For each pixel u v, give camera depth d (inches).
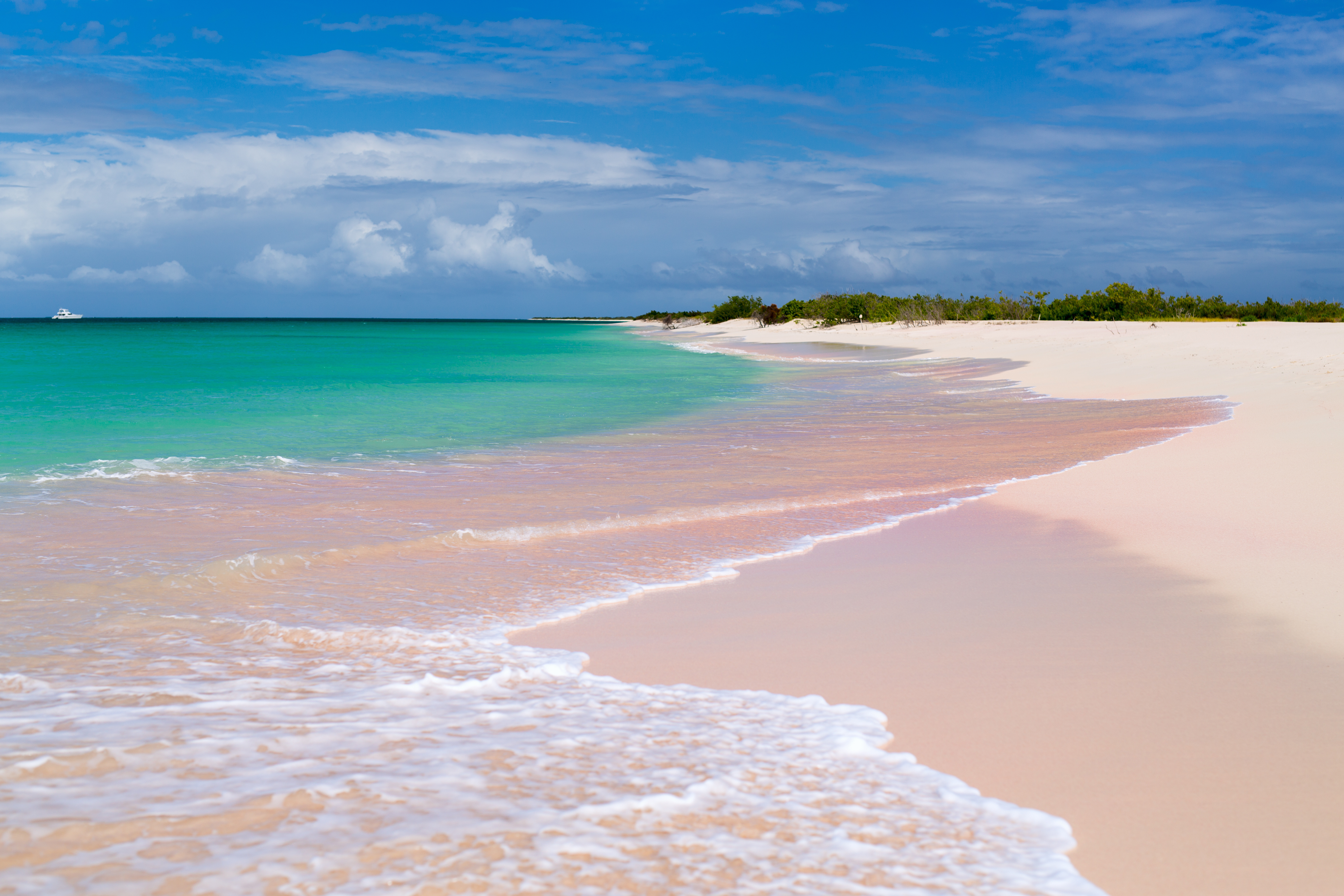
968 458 491.8
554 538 320.5
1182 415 617.3
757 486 421.1
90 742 146.9
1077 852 120.8
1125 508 344.5
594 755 147.5
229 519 347.3
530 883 107.7
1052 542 303.9
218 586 255.1
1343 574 242.7
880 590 254.7
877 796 135.0
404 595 249.8
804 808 130.3
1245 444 454.6
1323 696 172.7
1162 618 221.1
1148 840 124.0
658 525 341.7
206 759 141.3
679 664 197.9
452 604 242.8
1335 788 138.3
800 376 1216.2
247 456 517.3
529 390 1030.4
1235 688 177.5
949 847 120.5
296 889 105.0
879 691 180.9
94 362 1665.8
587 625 225.6
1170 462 428.5
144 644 204.7
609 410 794.8
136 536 316.8
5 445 561.6
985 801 134.2
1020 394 866.8
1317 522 297.1
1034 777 142.7
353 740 150.9
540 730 157.9
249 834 117.6
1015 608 234.1
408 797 129.3
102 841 114.9
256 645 205.9
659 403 856.9
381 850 114.1
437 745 150.0
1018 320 2778.1
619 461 502.6
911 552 296.8
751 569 279.9
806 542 313.1
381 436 618.8
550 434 627.8
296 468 474.9
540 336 3880.4
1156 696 174.2
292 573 271.3
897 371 1244.5
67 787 130.0
